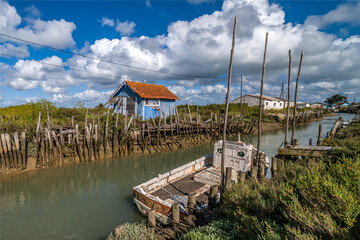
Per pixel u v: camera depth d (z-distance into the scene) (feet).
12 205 31.71
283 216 14.87
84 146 54.49
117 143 61.52
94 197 34.63
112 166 52.34
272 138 97.30
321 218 11.76
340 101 383.04
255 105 186.09
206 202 27.68
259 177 30.83
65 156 52.21
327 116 228.43
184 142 78.07
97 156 57.21
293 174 23.66
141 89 86.33
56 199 33.78
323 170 19.70
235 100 199.21
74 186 39.22
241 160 36.58
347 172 16.07
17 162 44.42
